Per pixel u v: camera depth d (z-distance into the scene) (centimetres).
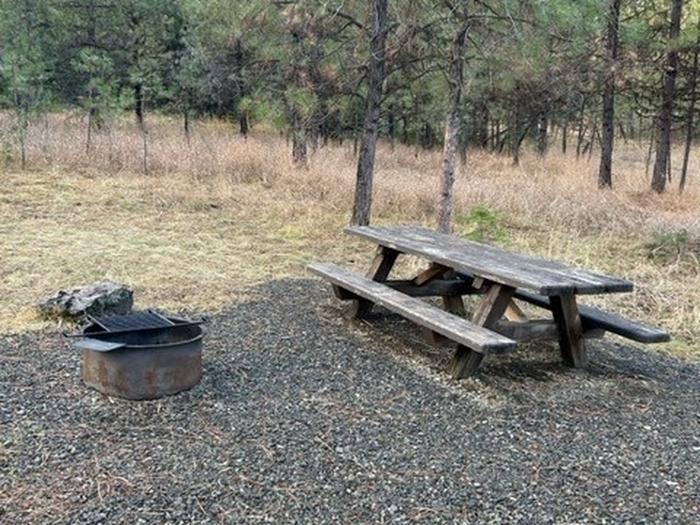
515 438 296
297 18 679
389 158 1426
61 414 298
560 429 307
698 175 1577
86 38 1433
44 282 504
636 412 330
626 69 1048
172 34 1482
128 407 308
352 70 725
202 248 648
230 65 1191
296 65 722
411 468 265
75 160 1018
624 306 520
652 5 1152
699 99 1188
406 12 675
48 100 1138
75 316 418
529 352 412
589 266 634
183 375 325
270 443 280
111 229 699
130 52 1418
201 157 1066
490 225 773
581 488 255
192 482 248
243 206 843
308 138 1002
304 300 500
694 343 449
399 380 357
